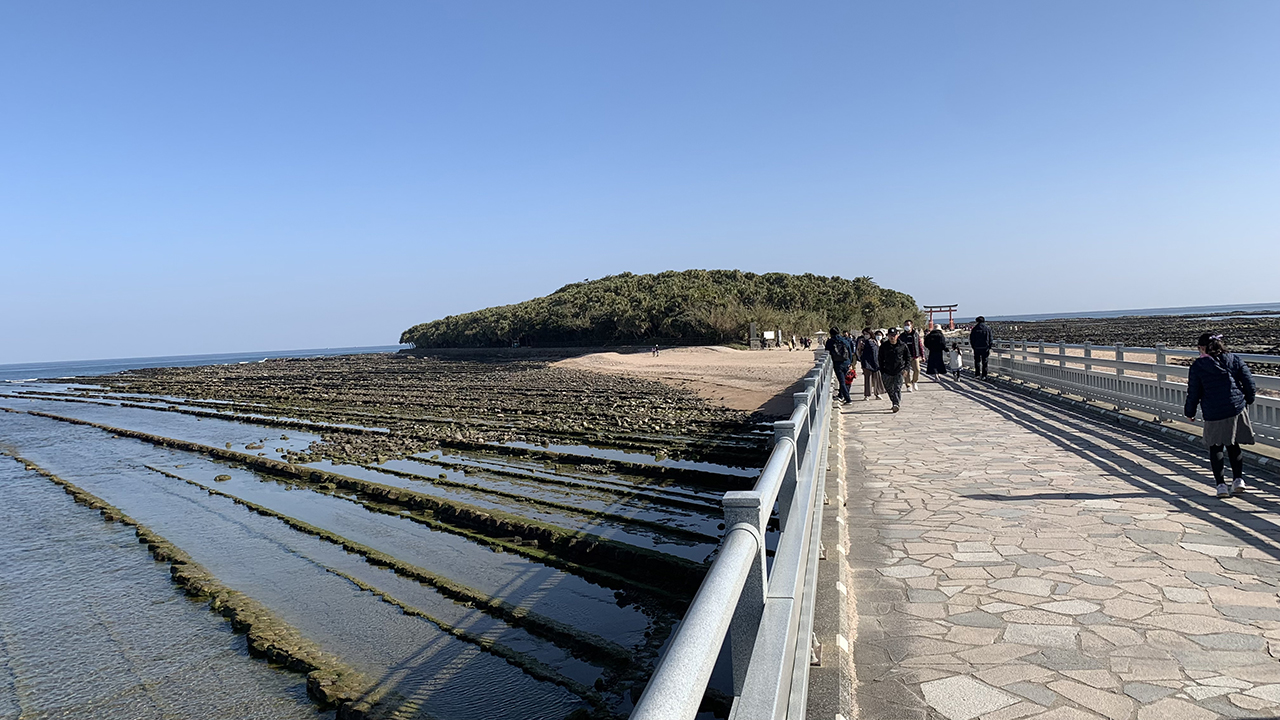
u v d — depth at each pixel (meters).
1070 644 4.46
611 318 64.25
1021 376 21.91
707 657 1.35
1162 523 6.92
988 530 7.01
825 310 63.12
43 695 7.51
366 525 12.72
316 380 54.72
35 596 10.38
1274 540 6.25
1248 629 4.55
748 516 2.36
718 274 79.44
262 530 13.03
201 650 8.29
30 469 21.73
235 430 29.08
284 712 6.88
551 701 6.64
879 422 15.43
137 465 21.62
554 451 17.61
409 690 6.98
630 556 9.72
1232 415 7.54
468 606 8.88
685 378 34.91
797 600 3.25
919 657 4.40
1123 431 12.54
